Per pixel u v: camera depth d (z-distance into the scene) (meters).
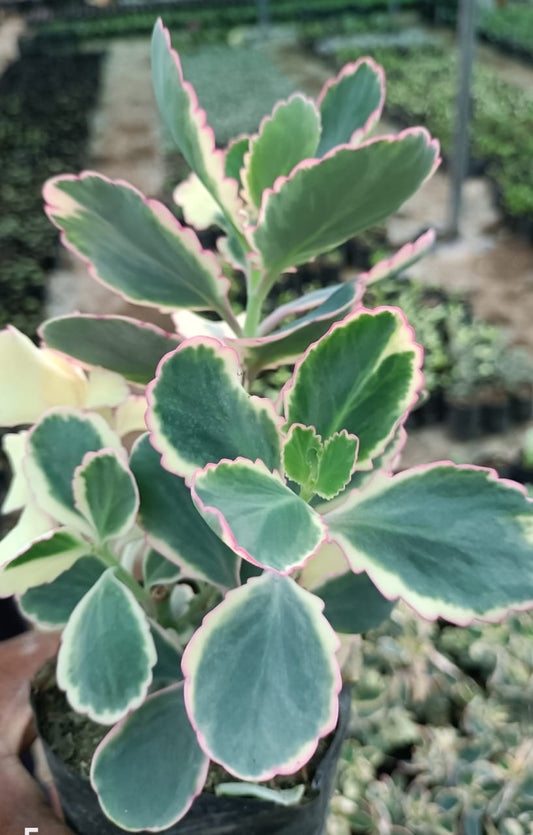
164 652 0.24
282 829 0.24
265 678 0.18
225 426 0.19
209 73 2.95
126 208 0.21
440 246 1.57
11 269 1.43
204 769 0.21
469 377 1.05
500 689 0.46
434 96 2.45
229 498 0.16
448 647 0.50
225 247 0.27
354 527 0.19
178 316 0.26
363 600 0.25
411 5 3.91
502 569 0.18
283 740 0.17
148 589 0.25
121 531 0.21
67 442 0.22
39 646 0.33
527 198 1.58
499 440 1.04
